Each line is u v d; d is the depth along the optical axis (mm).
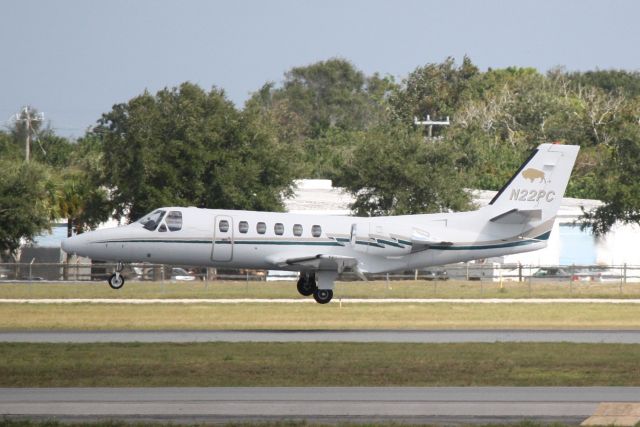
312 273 149500
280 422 63906
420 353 97000
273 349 99188
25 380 80125
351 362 90688
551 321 133625
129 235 142125
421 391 75875
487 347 102250
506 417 66125
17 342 104750
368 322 130750
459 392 75562
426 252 151125
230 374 83625
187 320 130750
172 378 81438
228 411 67812
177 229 142375
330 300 150375
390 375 83562
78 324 125375
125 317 133125
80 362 89562
